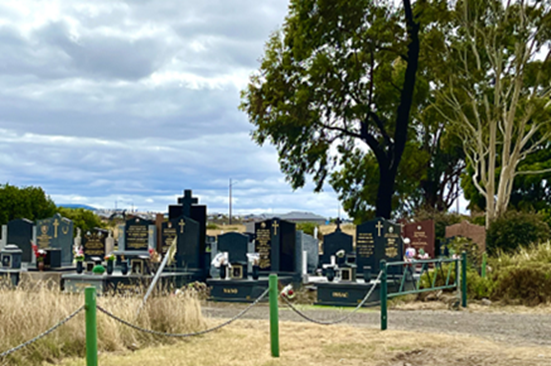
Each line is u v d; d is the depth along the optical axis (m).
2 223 40.34
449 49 33.44
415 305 17.80
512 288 18.17
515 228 28.58
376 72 38.34
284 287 20.95
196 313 12.30
